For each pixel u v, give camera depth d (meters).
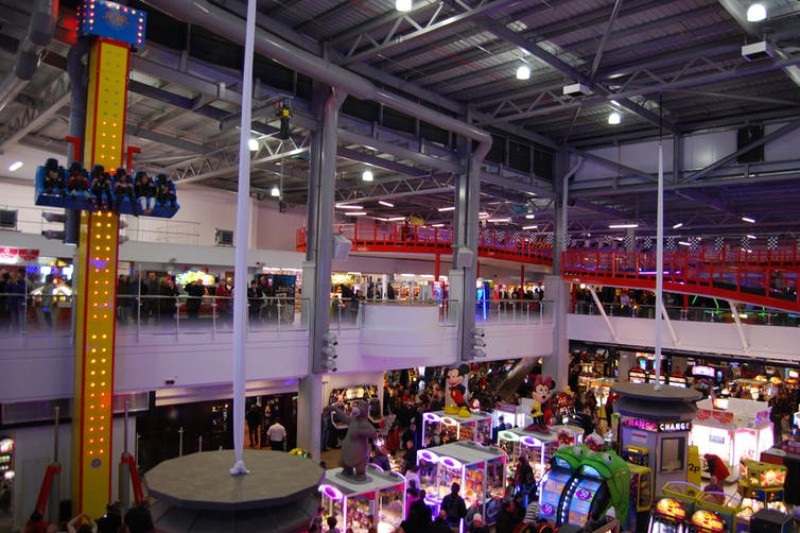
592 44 17.62
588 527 9.48
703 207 34.38
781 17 14.91
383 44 16.36
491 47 18.12
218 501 4.32
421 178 28.41
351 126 20.44
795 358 21.44
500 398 24.80
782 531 9.98
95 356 12.39
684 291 23.05
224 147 24.59
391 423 20.56
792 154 22.58
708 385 26.02
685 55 17.42
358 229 28.88
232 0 15.58
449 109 22.45
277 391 19.53
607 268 25.42
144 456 17.39
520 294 31.14
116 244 12.54
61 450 13.91
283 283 27.00
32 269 21.02
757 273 21.52
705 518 10.73
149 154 26.72
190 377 15.22
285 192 34.41
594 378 27.78
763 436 17.97
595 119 25.00
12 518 13.24
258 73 17.44
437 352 19.36
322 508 11.30
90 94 12.42
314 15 16.44
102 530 9.91
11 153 25.16
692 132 24.97
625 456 14.13
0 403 12.69
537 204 30.80
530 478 13.85
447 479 13.87
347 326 18.84
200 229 31.22
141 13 12.53
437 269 28.52
